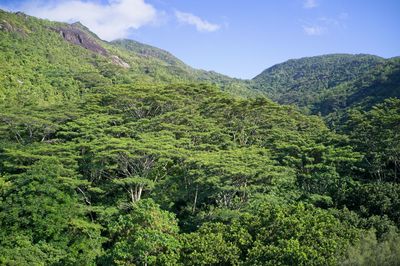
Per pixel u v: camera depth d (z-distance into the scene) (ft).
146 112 180.45
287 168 136.56
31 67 314.76
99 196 132.87
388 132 157.99
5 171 133.59
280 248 80.89
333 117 316.19
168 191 130.41
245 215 100.78
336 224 92.68
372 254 77.25
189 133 153.79
